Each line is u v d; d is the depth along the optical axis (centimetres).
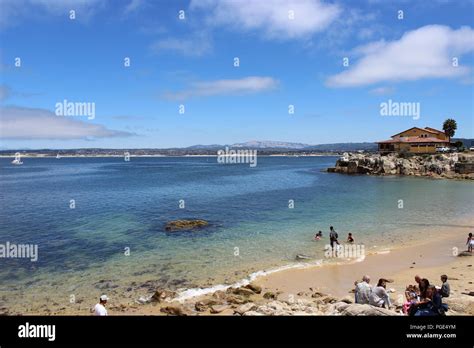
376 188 7494
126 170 16100
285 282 2256
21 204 5428
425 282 1512
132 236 3431
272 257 2766
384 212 4634
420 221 4050
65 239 3322
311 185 8294
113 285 2234
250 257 2770
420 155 11288
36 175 12481
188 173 13575
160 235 3462
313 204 5331
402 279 2269
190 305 1898
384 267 2514
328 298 1923
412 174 10469
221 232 3575
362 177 10450
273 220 4159
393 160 11150
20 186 8319
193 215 4475
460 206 5038
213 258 2752
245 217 4347
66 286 2222
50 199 6000
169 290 2147
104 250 2969
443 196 6109
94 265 2603
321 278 2317
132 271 2480
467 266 2502
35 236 3438
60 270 2502
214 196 6325
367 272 2419
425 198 5884
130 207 5131
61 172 14425
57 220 4203
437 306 1423
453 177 9581
